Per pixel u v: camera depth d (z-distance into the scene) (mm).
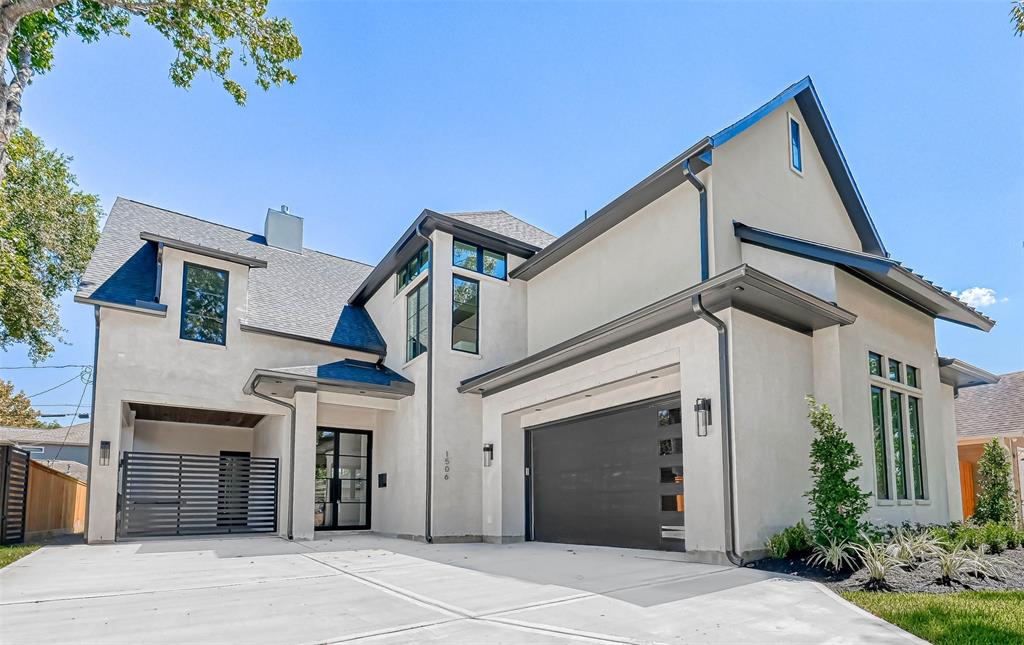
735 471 8031
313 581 7578
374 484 16531
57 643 4730
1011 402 17594
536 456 13375
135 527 14398
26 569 8766
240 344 14961
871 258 9242
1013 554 8320
